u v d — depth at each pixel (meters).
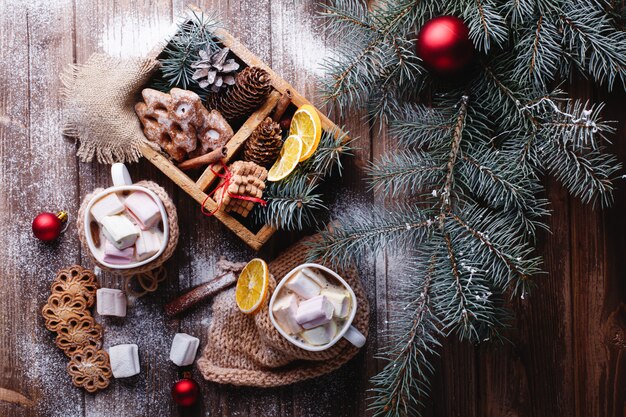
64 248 1.03
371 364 1.03
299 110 0.94
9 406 1.03
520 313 1.02
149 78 0.97
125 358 1.00
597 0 0.90
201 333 1.03
